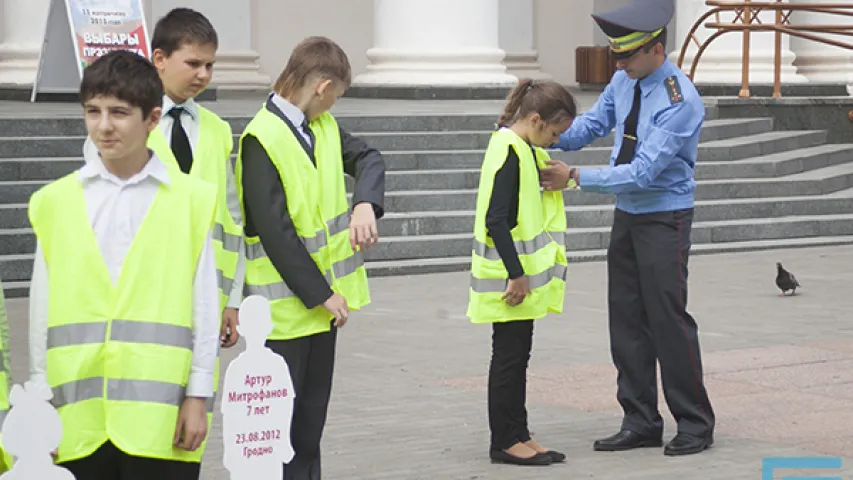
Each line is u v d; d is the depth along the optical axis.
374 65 35.97
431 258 23.27
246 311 7.28
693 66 31.58
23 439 6.31
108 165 7.20
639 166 11.40
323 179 9.45
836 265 23.61
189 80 8.69
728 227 25.58
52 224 7.18
